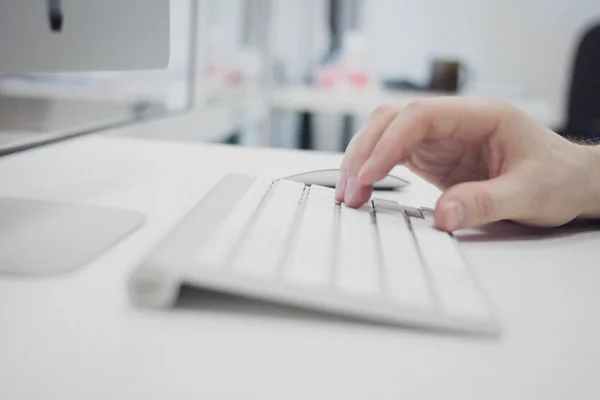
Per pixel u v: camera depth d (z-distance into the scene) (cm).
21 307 28
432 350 26
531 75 297
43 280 31
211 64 165
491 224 49
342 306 27
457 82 205
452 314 27
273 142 216
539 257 40
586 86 203
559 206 45
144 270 28
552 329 28
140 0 52
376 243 37
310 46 270
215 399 21
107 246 37
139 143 91
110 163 71
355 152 48
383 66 300
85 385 21
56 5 42
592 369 24
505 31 295
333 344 26
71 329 26
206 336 26
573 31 290
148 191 56
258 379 22
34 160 71
